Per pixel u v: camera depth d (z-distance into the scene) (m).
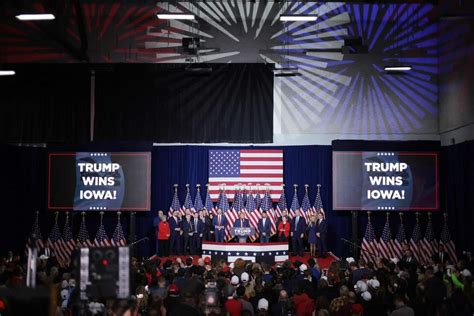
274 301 12.03
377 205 24.41
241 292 11.86
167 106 26.31
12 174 23.59
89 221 25.52
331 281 14.06
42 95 26.25
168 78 26.41
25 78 26.22
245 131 26.25
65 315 11.42
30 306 6.20
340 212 25.78
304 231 24.80
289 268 14.54
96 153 24.62
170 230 24.97
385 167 24.47
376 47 27.19
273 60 27.27
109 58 27.16
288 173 26.31
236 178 25.70
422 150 24.48
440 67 26.64
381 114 26.95
